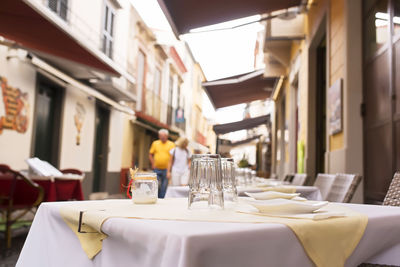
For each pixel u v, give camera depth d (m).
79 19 9.05
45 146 8.21
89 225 1.10
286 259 0.90
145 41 15.84
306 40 8.16
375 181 4.23
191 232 0.78
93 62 6.55
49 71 6.84
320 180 3.61
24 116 6.85
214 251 0.77
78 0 8.96
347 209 1.35
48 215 1.34
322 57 7.86
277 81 13.12
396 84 3.71
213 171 1.26
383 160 4.00
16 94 6.54
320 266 0.93
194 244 0.74
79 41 5.52
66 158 8.91
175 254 0.75
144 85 15.73
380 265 1.18
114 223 0.99
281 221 0.98
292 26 8.54
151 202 1.44
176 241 0.76
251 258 0.84
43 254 1.32
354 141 4.67
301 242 0.92
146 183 1.44
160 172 7.27
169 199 1.71
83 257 1.13
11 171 3.90
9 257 3.39
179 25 5.80
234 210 1.23
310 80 7.84
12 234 4.56
